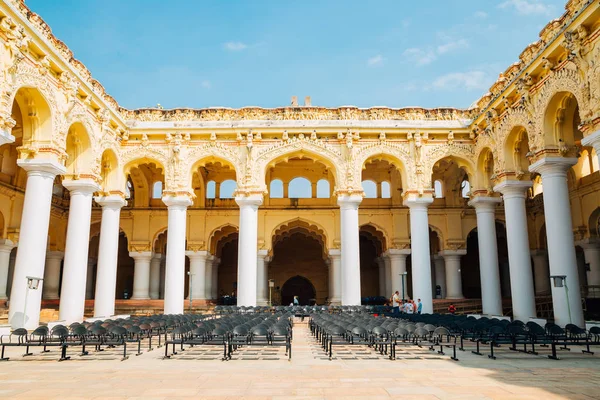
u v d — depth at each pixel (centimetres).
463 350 973
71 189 1620
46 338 984
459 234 2511
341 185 1852
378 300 2631
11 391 605
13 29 1141
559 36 1208
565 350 977
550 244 1330
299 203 2564
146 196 2545
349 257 1811
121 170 1872
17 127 1878
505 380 669
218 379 680
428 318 1341
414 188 1839
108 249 1820
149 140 1892
